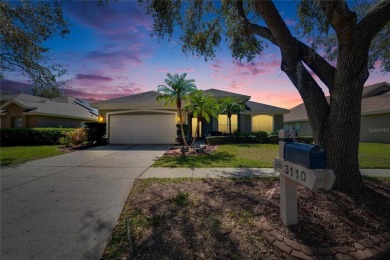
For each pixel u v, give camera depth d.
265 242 2.88
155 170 7.20
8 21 7.75
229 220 3.46
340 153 4.14
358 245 2.66
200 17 7.18
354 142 4.14
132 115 16.00
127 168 7.55
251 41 7.48
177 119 15.80
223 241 2.91
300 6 5.71
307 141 16.91
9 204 4.28
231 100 18.70
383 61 8.05
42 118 20.30
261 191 4.80
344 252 2.56
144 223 3.43
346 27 3.82
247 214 3.65
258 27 5.75
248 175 6.31
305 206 3.52
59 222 3.51
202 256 2.62
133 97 19.52
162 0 6.08
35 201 4.44
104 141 16.05
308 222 3.10
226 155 10.39
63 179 6.13
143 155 10.64
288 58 4.77
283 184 3.12
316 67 4.68
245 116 21.80
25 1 8.14
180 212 3.80
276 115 22.09
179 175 6.45
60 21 8.41
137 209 3.97
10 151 11.90
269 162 8.40
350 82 4.05
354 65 3.98
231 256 2.62
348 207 3.45
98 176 6.44
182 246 2.81
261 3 4.67
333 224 3.05
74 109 24.92
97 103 17.53
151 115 15.92
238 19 6.10
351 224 3.05
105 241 2.96
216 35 7.91
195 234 3.08
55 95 10.27
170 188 5.16
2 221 3.56
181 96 12.69
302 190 4.06
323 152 2.39
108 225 3.41
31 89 9.97
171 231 3.18
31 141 16.20
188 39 7.79
